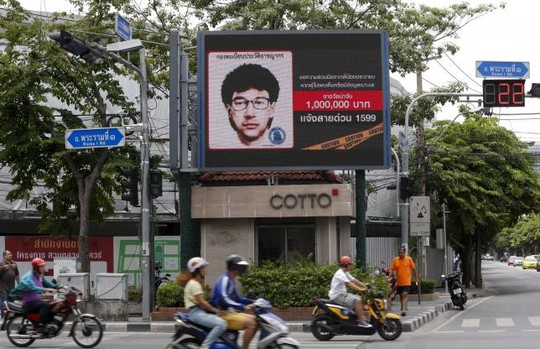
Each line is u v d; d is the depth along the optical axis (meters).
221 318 11.70
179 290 22.19
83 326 15.72
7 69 23.70
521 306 30.98
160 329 20.58
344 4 30.33
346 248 24.97
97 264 34.62
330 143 23.27
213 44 23.42
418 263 33.81
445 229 41.00
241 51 23.41
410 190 29.06
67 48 19.47
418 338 17.77
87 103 25.75
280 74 23.38
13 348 15.80
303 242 24.02
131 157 26.22
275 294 21.64
